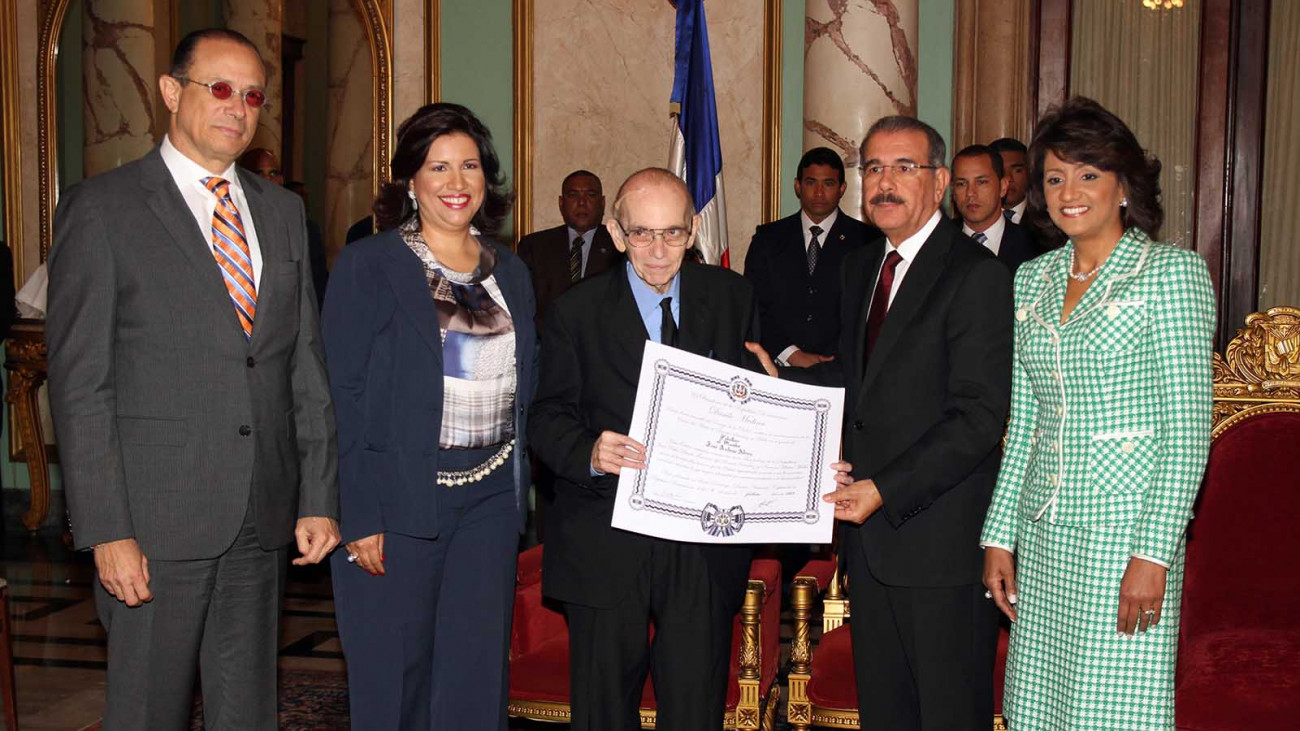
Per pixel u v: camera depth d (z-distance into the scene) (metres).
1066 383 2.52
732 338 2.84
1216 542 3.16
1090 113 2.49
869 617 2.89
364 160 7.66
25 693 4.46
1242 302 7.18
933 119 6.97
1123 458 2.43
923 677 2.79
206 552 2.65
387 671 2.87
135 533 2.60
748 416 2.68
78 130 7.75
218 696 2.78
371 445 2.84
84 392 2.51
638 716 2.83
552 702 3.18
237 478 2.67
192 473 2.63
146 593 2.57
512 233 7.36
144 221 2.60
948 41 6.92
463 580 2.94
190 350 2.63
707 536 2.65
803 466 2.72
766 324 5.34
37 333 7.00
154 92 7.77
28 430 7.21
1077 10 7.18
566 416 2.79
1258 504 3.14
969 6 6.82
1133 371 2.42
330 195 7.80
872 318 2.92
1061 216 2.51
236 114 2.65
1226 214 7.16
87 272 2.54
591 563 2.74
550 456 2.76
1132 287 2.42
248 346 2.69
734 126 7.07
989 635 2.84
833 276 5.27
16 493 7.65
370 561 2.84
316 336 2.87
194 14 8.06
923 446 2.70
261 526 2.73
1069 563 2.51
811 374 3.06
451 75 7.43
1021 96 6.98
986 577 2.74
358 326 2.85
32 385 7.15
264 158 6.07
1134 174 2.47
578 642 2.79
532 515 6.86
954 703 2.78
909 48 6.43
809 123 6.54
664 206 2.65
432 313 2.85
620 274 2.84
